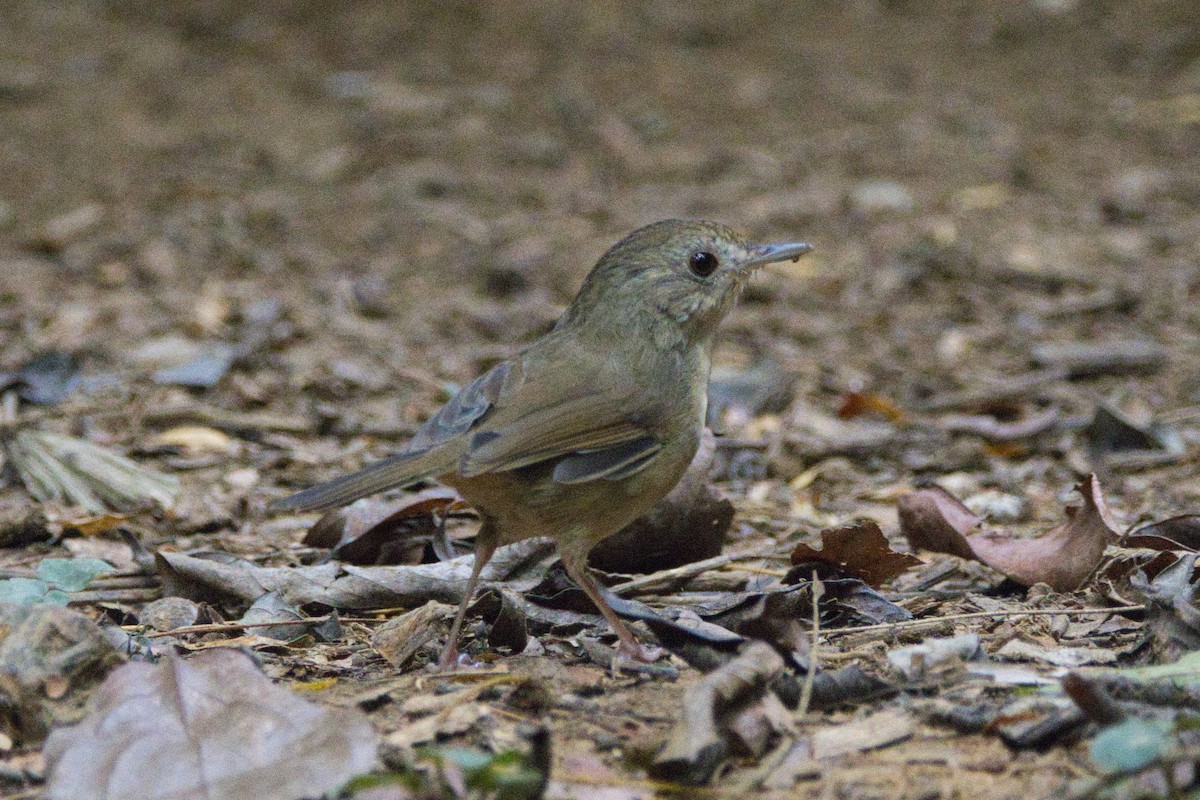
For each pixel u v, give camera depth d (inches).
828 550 319.6
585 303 315.3
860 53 1129.4
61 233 774.5
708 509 352.5
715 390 555.5
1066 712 238.4
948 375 594.6
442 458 279.4
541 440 285.0
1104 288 704.4
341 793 218.8
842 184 877.8
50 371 538.0
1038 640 294.8
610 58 1106.1
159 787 214.7
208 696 233.5
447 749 231.8
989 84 1070.4
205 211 820.6
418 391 561.3
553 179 890.1
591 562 351.3
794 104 1028.5
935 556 362.3
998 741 239.6
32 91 997.8
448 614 310.0
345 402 547.2
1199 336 638.5
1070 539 331.3
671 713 255.8
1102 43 1138.0
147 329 622.2
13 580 326.3
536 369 299.3
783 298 701.3
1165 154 934.4
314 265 738.8
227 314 641.0
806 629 302.7
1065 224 812.0
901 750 237.6
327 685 274.4
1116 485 452.8
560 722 251.9
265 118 977.5
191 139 936.3
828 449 495.2
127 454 474.9
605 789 225.1
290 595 323.0
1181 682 246.8
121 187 856.3
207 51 1093.8
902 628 299.3
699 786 226.7
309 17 1152.2
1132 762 204.8
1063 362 597.3
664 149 943.7
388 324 653.3
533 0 1197.1
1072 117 1003.9
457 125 972.6
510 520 292.7
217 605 327.9
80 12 1139.9
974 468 483.8
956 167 910.4
